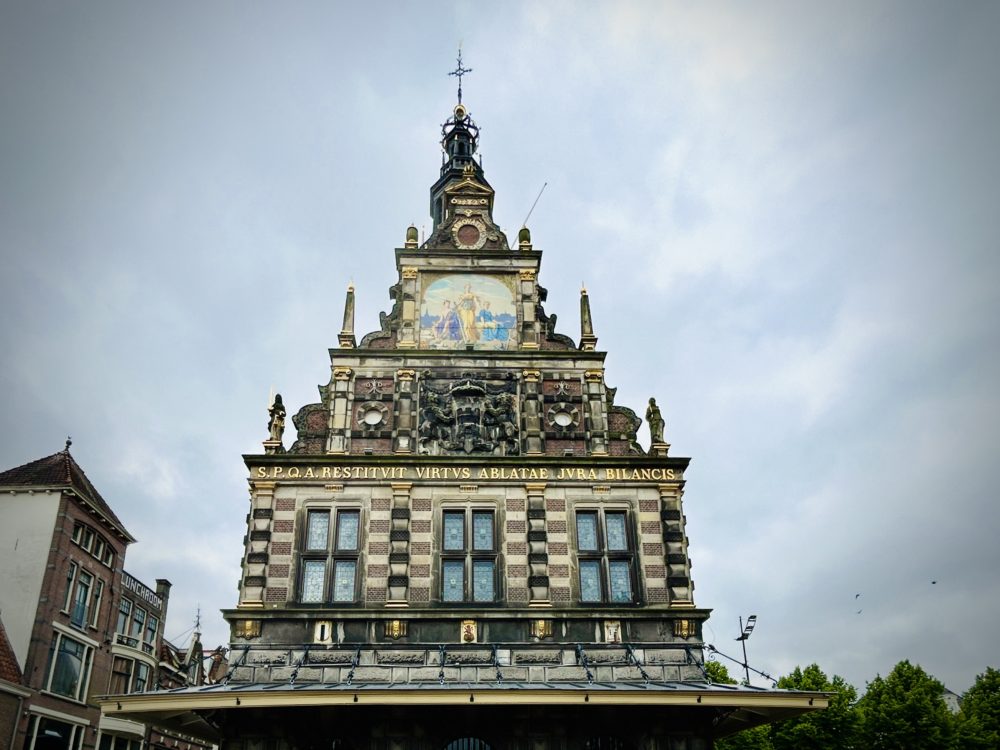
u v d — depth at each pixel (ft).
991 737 151.94
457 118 116.06
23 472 129.29
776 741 148.56
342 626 74.49
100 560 138.51
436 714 71.36
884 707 147.95
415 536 79.10
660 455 83.97
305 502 79.71
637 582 78.38
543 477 82.12
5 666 111.34
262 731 70.33
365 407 85.87
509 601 76.84
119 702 63.82
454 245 96.12
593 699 64.39
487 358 88.84
